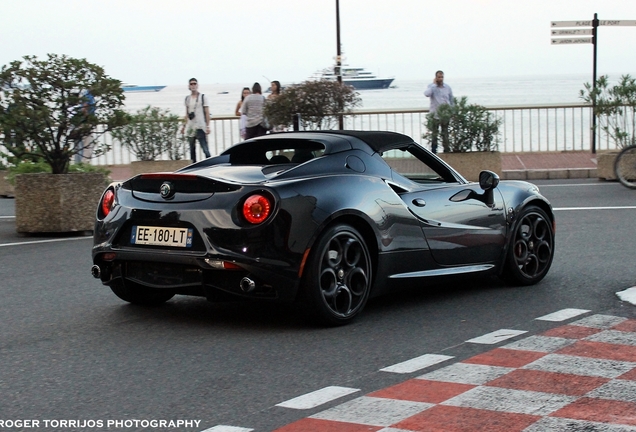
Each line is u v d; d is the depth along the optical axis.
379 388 4.53
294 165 6.21
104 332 5.86
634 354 5.08
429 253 6.55
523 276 7.31
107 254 6.11
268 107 18.86
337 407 4.22
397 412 4.12
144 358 5.19
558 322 5.98
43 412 4.23
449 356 5.13
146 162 18.41
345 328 5.91
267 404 4.30
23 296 7.17
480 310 6.43
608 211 12.15
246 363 5.05
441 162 6.89
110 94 11.20
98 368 4.99
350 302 5.99
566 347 5.27
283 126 18.83
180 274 5.83
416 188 6.59
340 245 5.94
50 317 6.36
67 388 4.62
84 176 11.16
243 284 5.57
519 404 4.21
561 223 11.09
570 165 18.88
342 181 6.06
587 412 4.08
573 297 6.83
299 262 5.70
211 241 5.64
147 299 6.70
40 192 11.01
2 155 12.98
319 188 5.88
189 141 18.53
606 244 9.39
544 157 20.50
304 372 4.85
